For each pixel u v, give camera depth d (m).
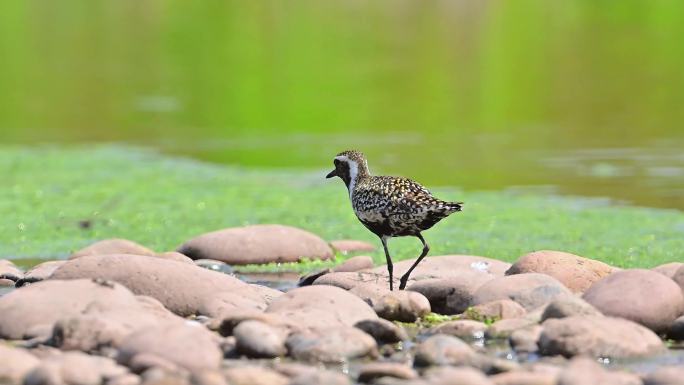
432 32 35.78
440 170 19.31
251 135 23.61
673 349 8.91
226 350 8.59
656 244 13.95
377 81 28.98
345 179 11.72
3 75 31.00
